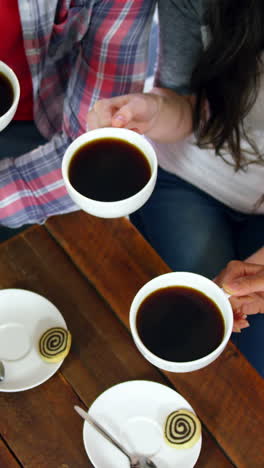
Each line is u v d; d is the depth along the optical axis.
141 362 1.16
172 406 1.12
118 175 1.06
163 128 1.34
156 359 0.99
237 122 1.28
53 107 1.48
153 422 1.11
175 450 1.09
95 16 1.25
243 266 1.21
